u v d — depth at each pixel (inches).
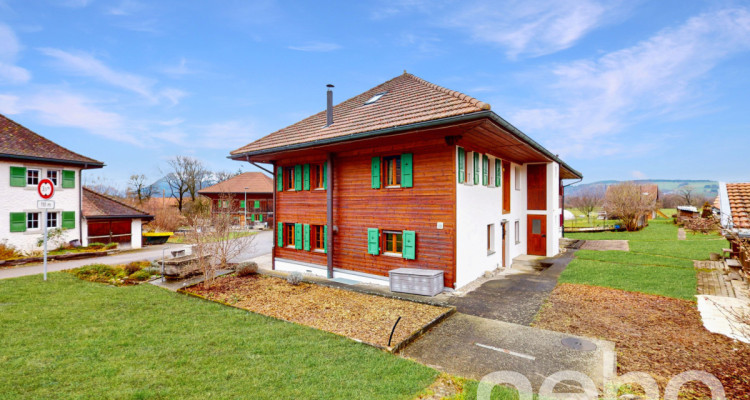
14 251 700.0
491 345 267.0
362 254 495.2
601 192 2170.3
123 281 483.2
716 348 253.1
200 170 2402.8
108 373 216.5
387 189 468.8
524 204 692.1
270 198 1808.6
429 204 430.6
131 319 318.7
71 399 187.8
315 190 554.6
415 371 221.5
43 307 351.6
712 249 705.0
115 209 933.2
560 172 846.5
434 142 423.5
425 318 322.3
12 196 725.3
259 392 196.4
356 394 194.7
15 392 193.5
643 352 249.8
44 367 223.0
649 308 345.7
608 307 350.9
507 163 613.3
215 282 473.1
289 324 307.9
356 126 455.2
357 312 344.2
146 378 210.8
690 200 2209.6
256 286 453.1
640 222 1254.9
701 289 410.9
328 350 252.1
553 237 668.1
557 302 370.3
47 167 783.1
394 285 422.6
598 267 547.5
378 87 605.3
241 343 264.7
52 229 778.8
